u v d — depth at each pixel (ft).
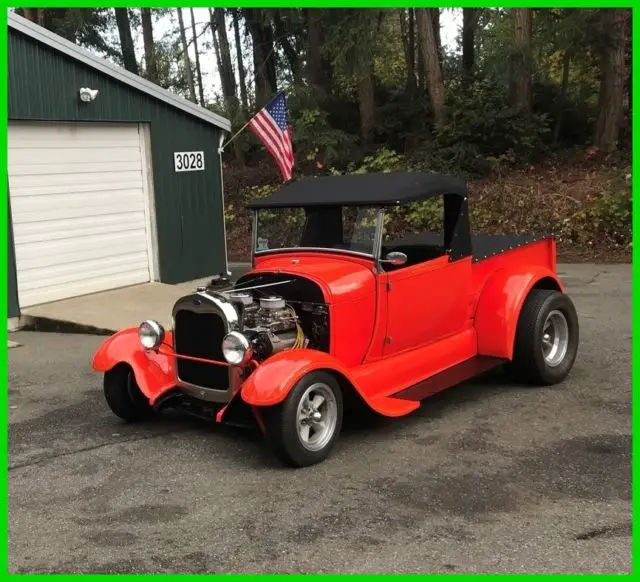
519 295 18.83
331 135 63.31
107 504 13.06
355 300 15.90
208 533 11.80
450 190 17.79
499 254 19.99
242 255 56.34
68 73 32.04
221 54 83.97
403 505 12.60
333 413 14.89
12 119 29.99
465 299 18.78
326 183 18.38
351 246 16.88
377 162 61.05
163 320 29.43
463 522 11.90
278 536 11.62
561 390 19.12
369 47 56.90
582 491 12.94
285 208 17.93
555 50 58.59
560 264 43.93
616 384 19.45
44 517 12.59
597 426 16.29
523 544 11.10
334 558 10.86
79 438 16.74
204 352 15.72
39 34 30.37
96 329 28.55
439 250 18.45
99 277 34.73
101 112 33.71
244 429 17.08
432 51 63.93
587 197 51.80
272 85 76.69
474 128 62.13
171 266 38.06
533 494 12.87
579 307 29.94
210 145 39.86
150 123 36.40
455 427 16.53
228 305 15.25
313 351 14.76
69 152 32.89
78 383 21.61
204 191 39.73
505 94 64.95
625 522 11.75
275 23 72.18
